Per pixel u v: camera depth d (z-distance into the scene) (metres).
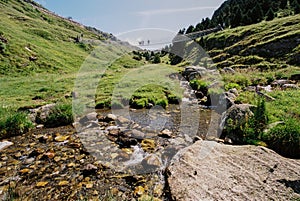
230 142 8.21
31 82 22.23
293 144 7.26
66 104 12.37
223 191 5.39
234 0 124.94
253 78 19.98
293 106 10.39
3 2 106.31
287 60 31.83
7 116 10.48
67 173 6.59
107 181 6.18
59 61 47.97
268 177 5.78
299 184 5.47
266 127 8.38
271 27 47.06
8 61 36.94
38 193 5.71
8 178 6.37
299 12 58.25
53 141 8.89
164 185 5.98
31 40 57.44
